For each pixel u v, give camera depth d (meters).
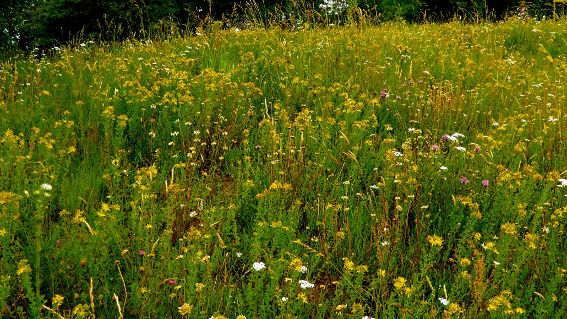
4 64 6.73
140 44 8.64
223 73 5.52
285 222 2.93
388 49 7.46
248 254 2.91
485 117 4.96
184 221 3.07
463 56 7.57
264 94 5.48
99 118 4.45
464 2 20.64
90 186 3.42
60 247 2.61
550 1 13.94
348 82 5.23
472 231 3.02
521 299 2.52
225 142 4.36
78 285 2.47
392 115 4.88
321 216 3.21
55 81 5.90
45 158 3.32
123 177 3.55
